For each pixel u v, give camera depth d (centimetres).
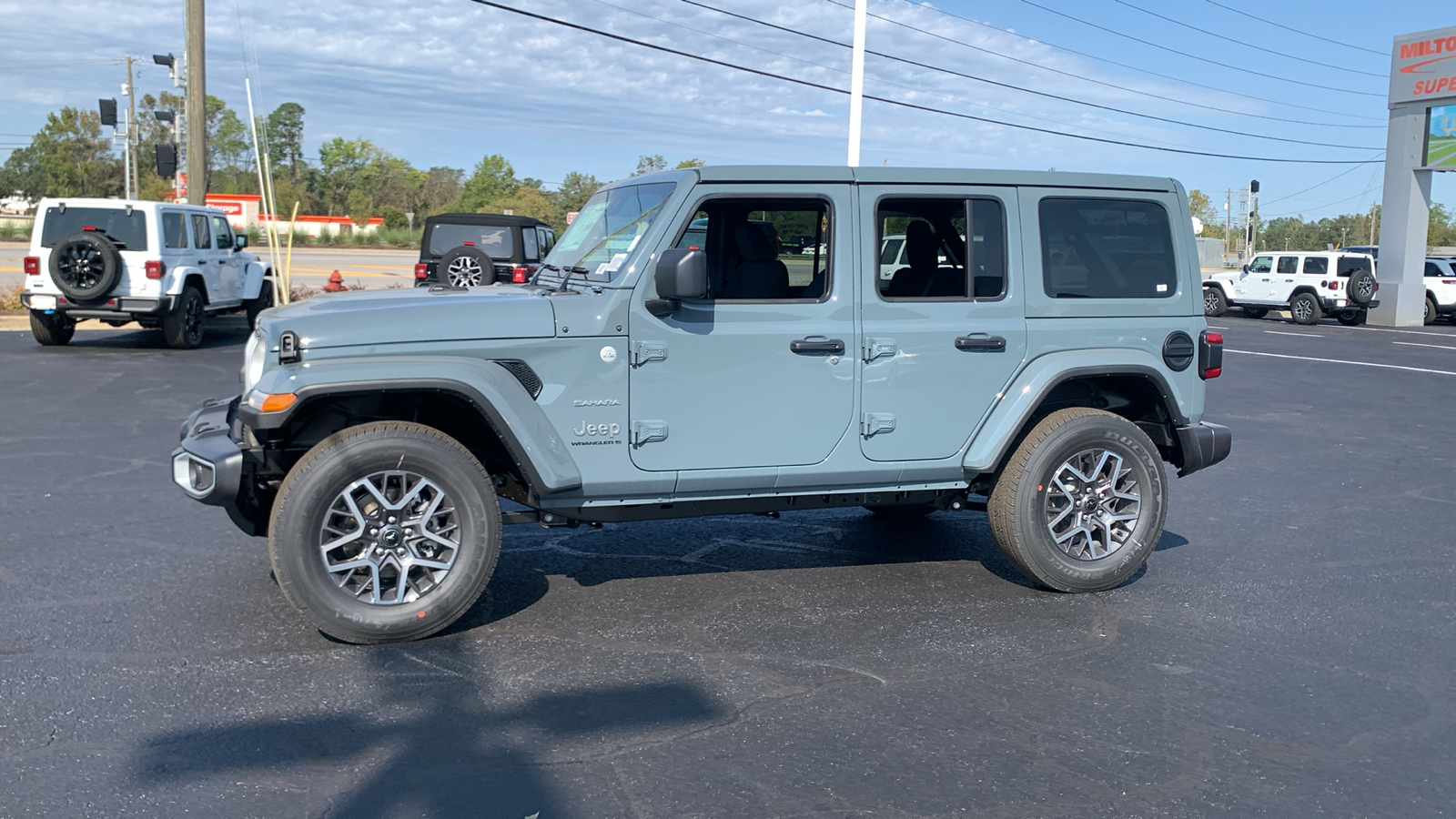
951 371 523
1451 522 729
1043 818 326
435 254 1800
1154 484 552
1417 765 367
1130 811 332
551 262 574
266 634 468
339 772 347
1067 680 436
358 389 437
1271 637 493
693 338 485
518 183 10306
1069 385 582
